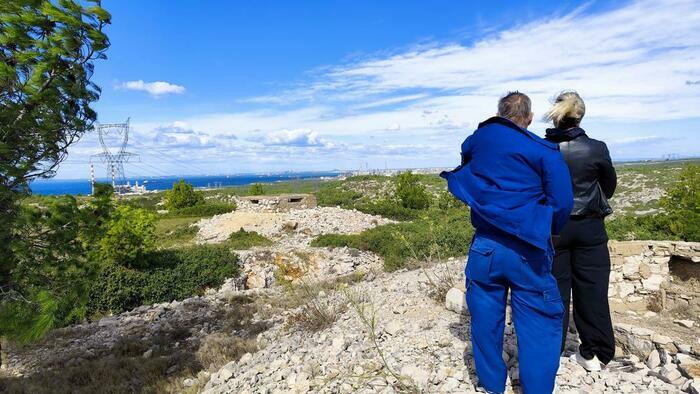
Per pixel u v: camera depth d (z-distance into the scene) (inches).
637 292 189.3
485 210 106.3
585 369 129.2
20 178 171.5
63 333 324.8
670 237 384.2
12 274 176.2
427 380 132.5
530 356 106.0
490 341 113.7
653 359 131.6
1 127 161.8
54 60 164.7
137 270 474.9
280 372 173.6
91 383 229.3
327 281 430.3
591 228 121.4
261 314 339.6
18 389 226.7
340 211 995.3
